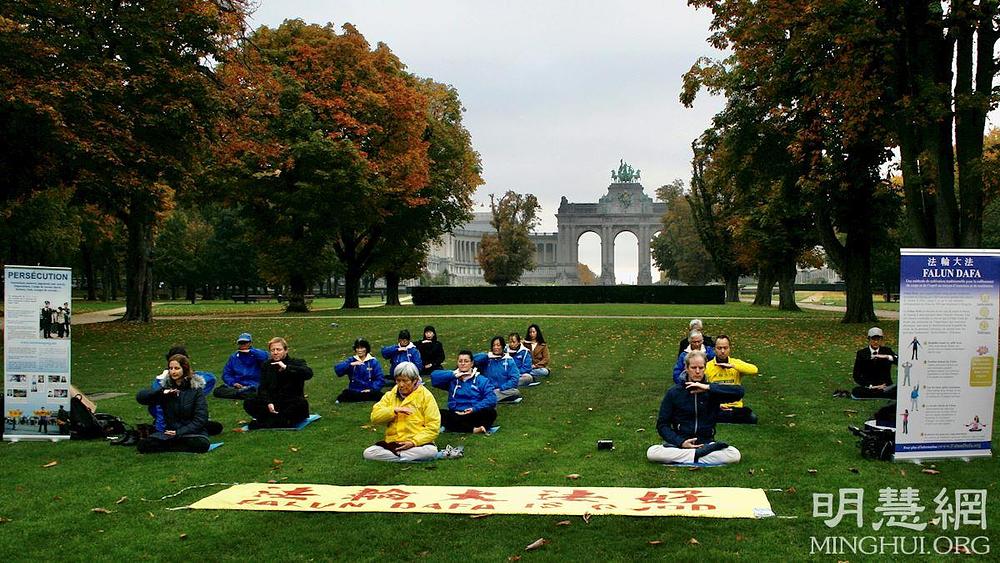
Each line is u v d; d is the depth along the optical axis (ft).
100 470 30.91
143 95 78.79
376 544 22.39
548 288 219.61
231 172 128.57
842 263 111.45
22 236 154.92
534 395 49.55
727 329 101.81
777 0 75.46
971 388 31.24
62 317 36.52
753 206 150.00
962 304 30.99
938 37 69.05
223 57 87.71
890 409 34.78
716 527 23.40
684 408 31.99
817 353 71.00
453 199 187.32
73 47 73.36
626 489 27.30
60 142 69.10
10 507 26.18
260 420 39.60
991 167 61.36
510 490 27.35
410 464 31.58
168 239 261.03
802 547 21.84
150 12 80.38
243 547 22.34
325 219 136.77
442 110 190.19
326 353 76.43
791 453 32.55
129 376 59.67
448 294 216.95
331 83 136.56
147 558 21.61
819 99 83.41
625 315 137.69
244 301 262.67
